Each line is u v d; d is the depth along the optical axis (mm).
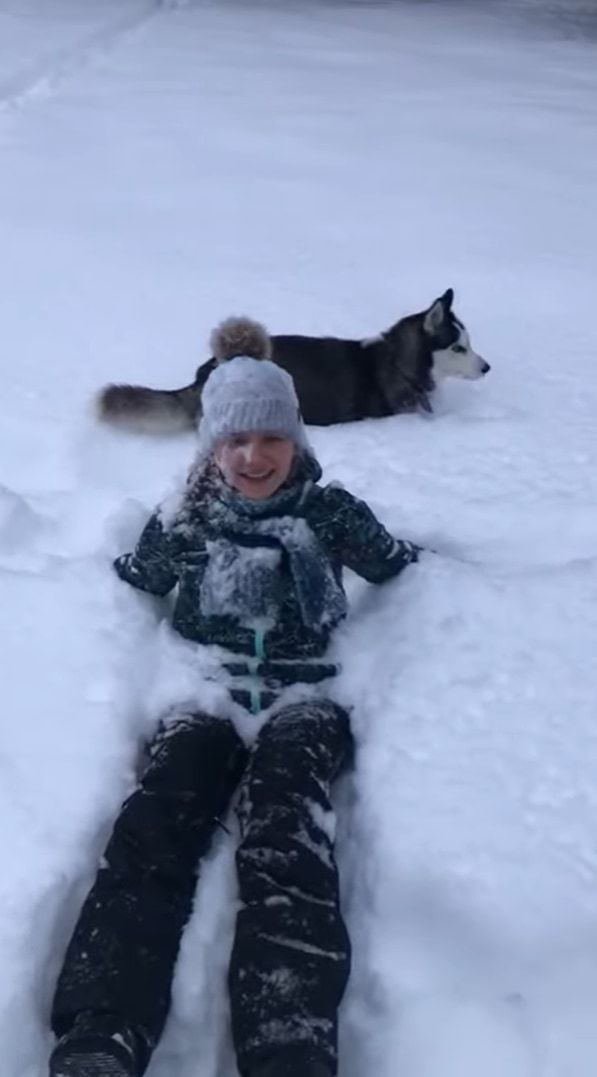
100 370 4840
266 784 2396
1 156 7859
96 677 2762
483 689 2771
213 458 2719
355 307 5566
